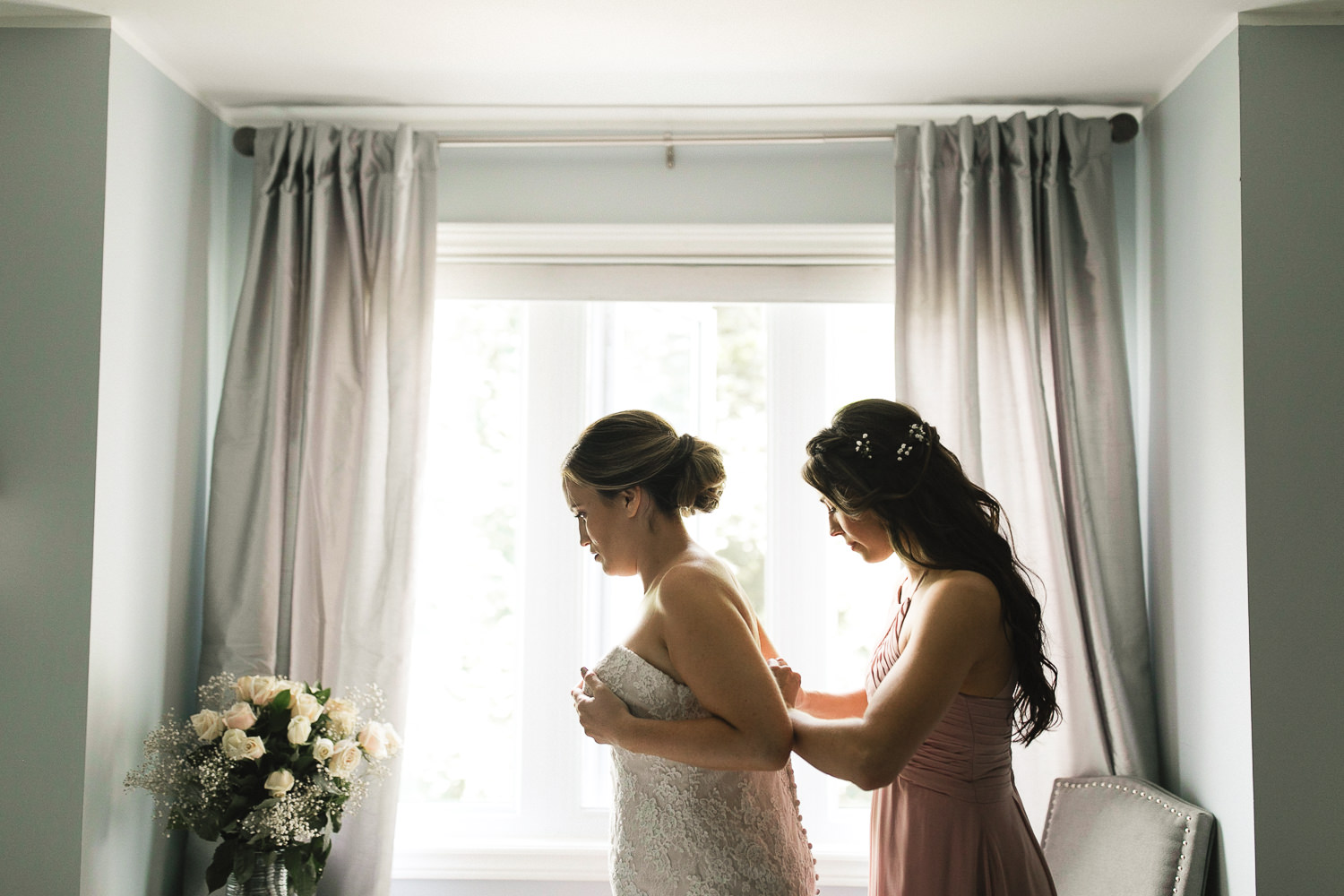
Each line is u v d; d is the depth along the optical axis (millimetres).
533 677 2639
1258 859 1953
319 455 2473
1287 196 2068
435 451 2717
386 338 2508
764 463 2701
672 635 1552
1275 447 2027
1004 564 1646
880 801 1766
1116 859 2143
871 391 2717
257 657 2408
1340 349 2041
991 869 1609
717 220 2645
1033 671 1637
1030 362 2404
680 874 1591
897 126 2533
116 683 2135
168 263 2350
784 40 2229
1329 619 1995
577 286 2668
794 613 2635
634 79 2420
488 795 2660
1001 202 2504
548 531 2666
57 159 2113
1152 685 2414
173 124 2373
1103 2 2057
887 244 2613
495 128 2664
